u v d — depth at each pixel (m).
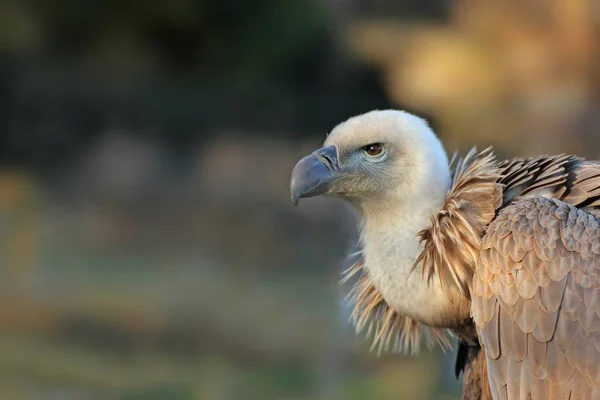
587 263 4.91
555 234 4.98
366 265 5.49
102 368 12.59
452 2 27.89
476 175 5.27
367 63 28.88
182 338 13.95
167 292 16.23
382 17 29.89
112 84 27.48
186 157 25.75
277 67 29.30
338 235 19.91
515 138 23.08
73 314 14.83
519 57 23.91
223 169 24.50
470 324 5.37
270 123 27.94
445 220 5.18
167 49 29.06
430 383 11.80
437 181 5.32
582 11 22.70
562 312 4.91
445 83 25.56
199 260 18.50
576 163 5.39
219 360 12.98
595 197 5.19
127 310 15.10
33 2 27.88
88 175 24.45
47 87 26.62
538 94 23.06
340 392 11.55
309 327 14.41
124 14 28.42
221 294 16.20
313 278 17.41
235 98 28.16
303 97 28.84
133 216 21.45
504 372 5.04
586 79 22.59
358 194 5.40
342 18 30.08
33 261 17.64
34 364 12.77
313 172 5.45
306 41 29.17
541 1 23.38
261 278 17.33
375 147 5.38
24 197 22.61
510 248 5.02
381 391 11.75
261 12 29.11
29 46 27.48
